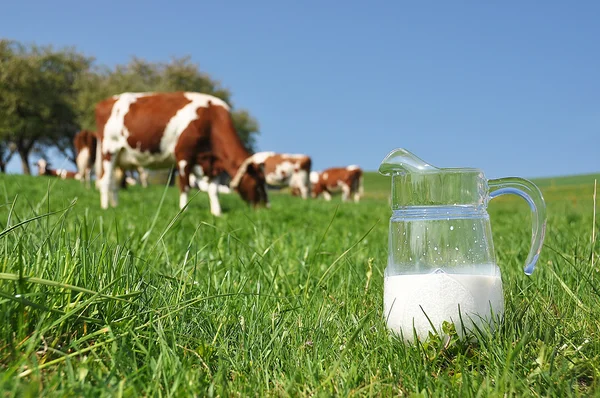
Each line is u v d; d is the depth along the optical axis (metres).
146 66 23.16
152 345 0.92
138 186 9.83
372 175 29.14
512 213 4.95
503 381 0.81
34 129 20.09
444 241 1.01
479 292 0.98
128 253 1.16
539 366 0.88
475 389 0.84
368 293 1.28
